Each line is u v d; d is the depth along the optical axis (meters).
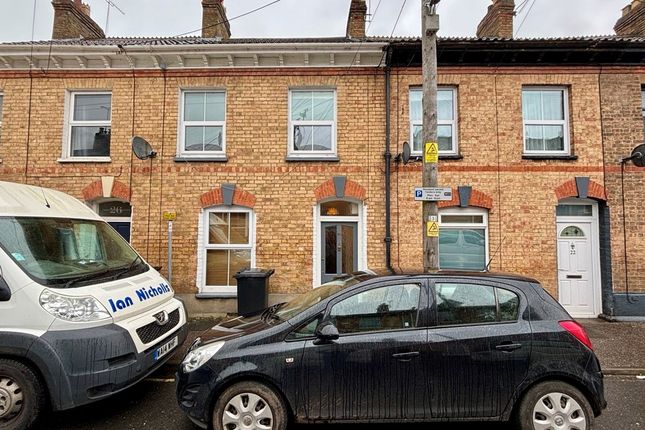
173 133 8.04
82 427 3.66
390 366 3.30
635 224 7.63
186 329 5.00
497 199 7.72
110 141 8.09
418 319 3.42
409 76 8.02
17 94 8.12
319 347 3.32
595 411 3.36
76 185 7.98
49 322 3.46
